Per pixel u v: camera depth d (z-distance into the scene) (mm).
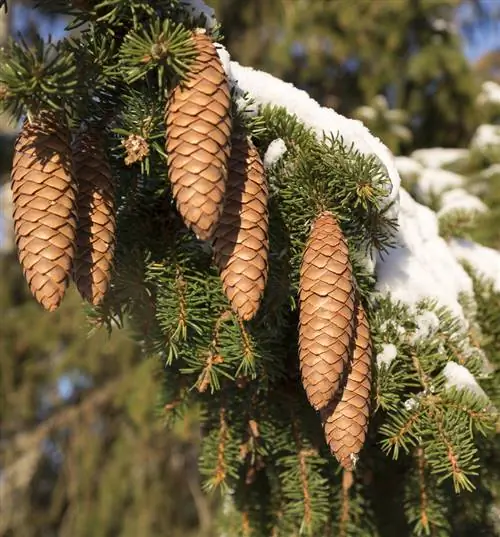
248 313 774
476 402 859
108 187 789
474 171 1678
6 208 2359
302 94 895
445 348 909
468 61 2242
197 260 862
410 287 935
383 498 1000
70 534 2633
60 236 740
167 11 804
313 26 2326
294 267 848
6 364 2586
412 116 2264
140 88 810
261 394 930
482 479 963
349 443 800
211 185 740
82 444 2646
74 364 2424
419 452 941
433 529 962
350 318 797
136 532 2584
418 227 1019
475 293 1021
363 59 2301
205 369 850
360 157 839
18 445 2691
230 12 2461
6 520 2750
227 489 959
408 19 2238
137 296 858
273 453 961
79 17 804
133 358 2365
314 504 920
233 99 820
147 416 2201
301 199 848
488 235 1286
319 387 781
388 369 858
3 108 746
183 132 751
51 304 728
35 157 752
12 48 742
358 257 882
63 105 766
